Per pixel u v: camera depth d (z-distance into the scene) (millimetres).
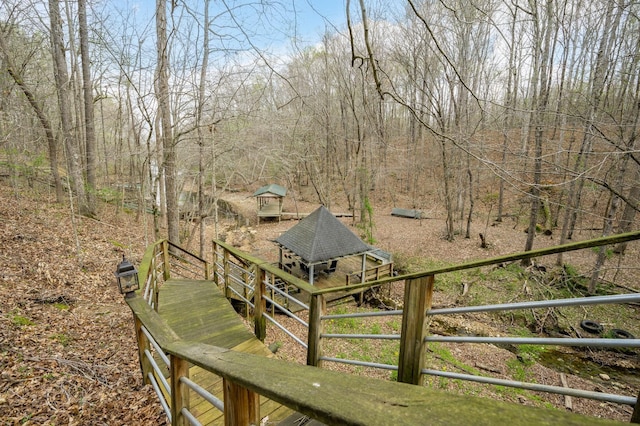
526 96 13367
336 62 13852
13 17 8609
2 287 4816
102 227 9938
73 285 5605
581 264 11141
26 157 10711
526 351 7344
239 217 21891
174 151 9172
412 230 17453
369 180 17906
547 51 8461
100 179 15078
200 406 2682
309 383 820
